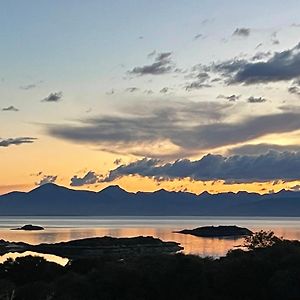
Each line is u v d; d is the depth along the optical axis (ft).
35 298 247.91
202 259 294.87
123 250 618.03
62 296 246.88
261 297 258.16
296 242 323.16
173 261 268.82
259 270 263.70
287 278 250.16
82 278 262.88
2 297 236.43
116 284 256.93
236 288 262.26
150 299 257.14
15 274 311.27
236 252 305.73
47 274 311.68
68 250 628.69
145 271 261.85
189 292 258.57
